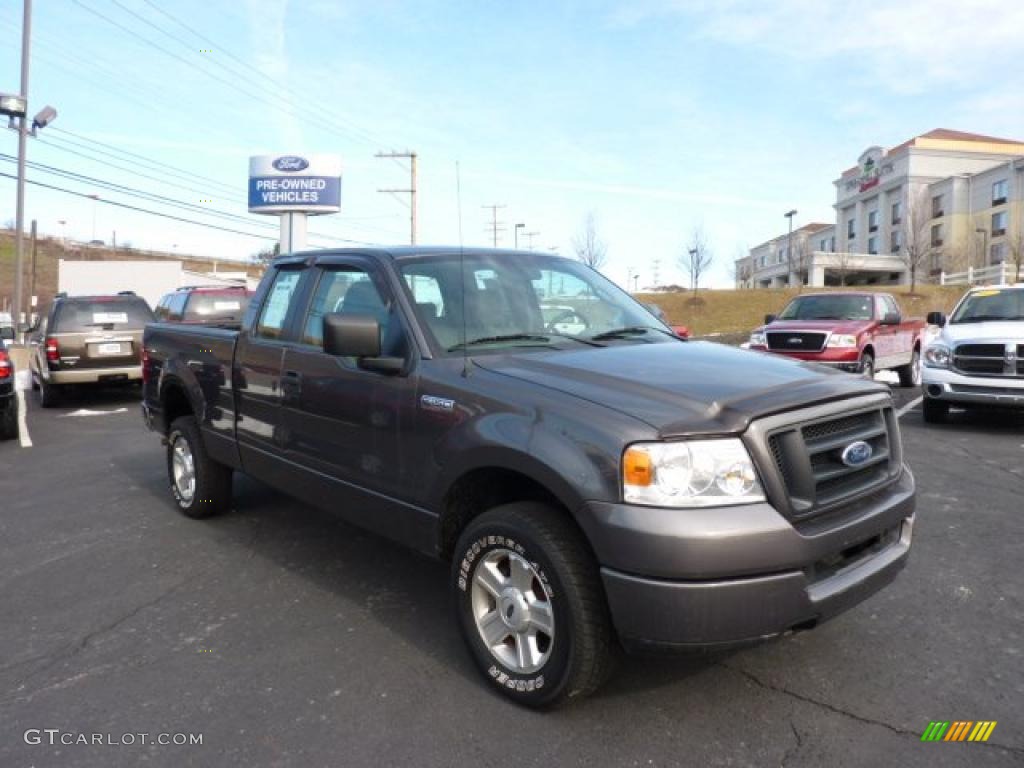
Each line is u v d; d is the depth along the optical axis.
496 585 3.25
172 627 4.00
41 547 5.34
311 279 4.59
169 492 6.80
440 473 3.44
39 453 8.83
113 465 8.05
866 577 3.06
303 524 5.72
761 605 2.74
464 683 3.38
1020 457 7.84
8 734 3.05
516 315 4.05
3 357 9.43
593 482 2.82
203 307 15.09
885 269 66.19
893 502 3.28
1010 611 4.07
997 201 58.12
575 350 3.75
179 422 5.88
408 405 3.62
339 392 4.05
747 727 3.02
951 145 65.88
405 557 5.00
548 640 3.11
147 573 4.79
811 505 2.93
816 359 12.40
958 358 9.45
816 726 3.03
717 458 2.77
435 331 3.77
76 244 102.00
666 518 2.70
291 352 4.50
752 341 13.62
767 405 2.94
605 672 3.00
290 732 3.03
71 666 3.61
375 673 3.48
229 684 3.41
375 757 2.86
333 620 4.05
